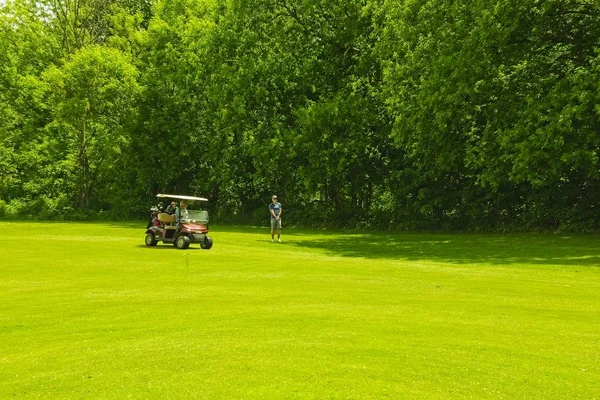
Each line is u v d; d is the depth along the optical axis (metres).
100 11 58.59
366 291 12.34
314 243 29.16
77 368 6.76
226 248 24.77
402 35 34.00
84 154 54.19
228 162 48.81
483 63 27.52
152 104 52.44
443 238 32.03
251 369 6.44
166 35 52.03
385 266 18.02
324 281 14.09
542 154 25.77
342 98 41.19
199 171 53.16
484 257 21.84
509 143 27.23
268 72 44.47
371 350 7.18
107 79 51.28
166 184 52.47
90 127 54.53
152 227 24.88
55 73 50.88
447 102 28.97
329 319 9.13
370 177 42.56
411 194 39.59
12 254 20.77
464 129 31.28
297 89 44.62
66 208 52.47
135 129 52.25
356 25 41.69
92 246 24.08
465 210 37.66
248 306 10.50
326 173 42.91
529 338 7.84
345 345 7.42
